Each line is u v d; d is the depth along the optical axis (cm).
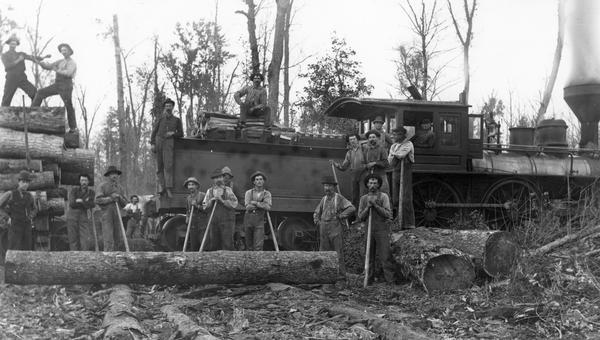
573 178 1351
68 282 755
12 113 1148
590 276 764
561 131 1402
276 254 841
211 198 1001
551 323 652
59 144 1159
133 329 565
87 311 678
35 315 645
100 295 757
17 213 977
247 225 990
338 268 859
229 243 1003
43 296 740
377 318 639
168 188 1193
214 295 806
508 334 625
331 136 1345
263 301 743
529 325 663
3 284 781
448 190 1275
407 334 577
